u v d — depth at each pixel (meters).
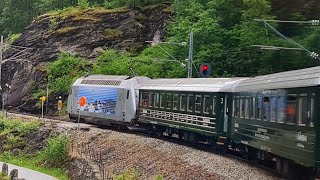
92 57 62.75
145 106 35.72
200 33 45.84
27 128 42.78
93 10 66.69
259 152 22.81
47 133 40.62
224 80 27.50
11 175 25.86
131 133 37.00
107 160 28.84
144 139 30.73
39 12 89.62
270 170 21.27
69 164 31.64
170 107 32.00
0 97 69.00
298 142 16.89
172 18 58.69
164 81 34.25
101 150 31.05
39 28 69.81
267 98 20.44
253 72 41.84
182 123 30.38
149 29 63.09
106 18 64.94
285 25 35.31
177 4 55.50
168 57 51.00
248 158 24.41
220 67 44.22
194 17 50.09
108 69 55.75
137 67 54.28
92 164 26.91
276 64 36.53
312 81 15.81
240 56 43.06
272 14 35.59
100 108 41.78
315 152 15.42
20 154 40.16
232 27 46.44
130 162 26.55
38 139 40.69
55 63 61.78
